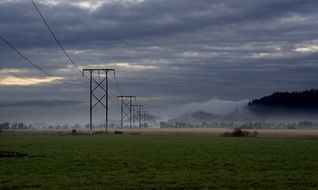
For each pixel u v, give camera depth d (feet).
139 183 78.95
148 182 80.38
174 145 217.15
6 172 96.53
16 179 84.53
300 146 208.85
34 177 87.61
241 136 373.61
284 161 123.85
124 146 207.00
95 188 73.10
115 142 248.52
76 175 91.30
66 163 117.29
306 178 85.66
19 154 149.89
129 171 98.94
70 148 190.49
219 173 94.38
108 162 120.37
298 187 74.90
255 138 328.08
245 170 100.94
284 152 163.32
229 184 77.82
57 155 147.33
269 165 112.06
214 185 76.48
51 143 237.04
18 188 73.97
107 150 175.63
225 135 387.75
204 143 240.12
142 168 105.29
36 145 216.33
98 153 157.48
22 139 293.84
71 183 78.89
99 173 94.94
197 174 92.48
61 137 332.80
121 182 80.12
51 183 78.89
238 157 138.31
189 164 114.62
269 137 351.05
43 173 95.14
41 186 75.46
